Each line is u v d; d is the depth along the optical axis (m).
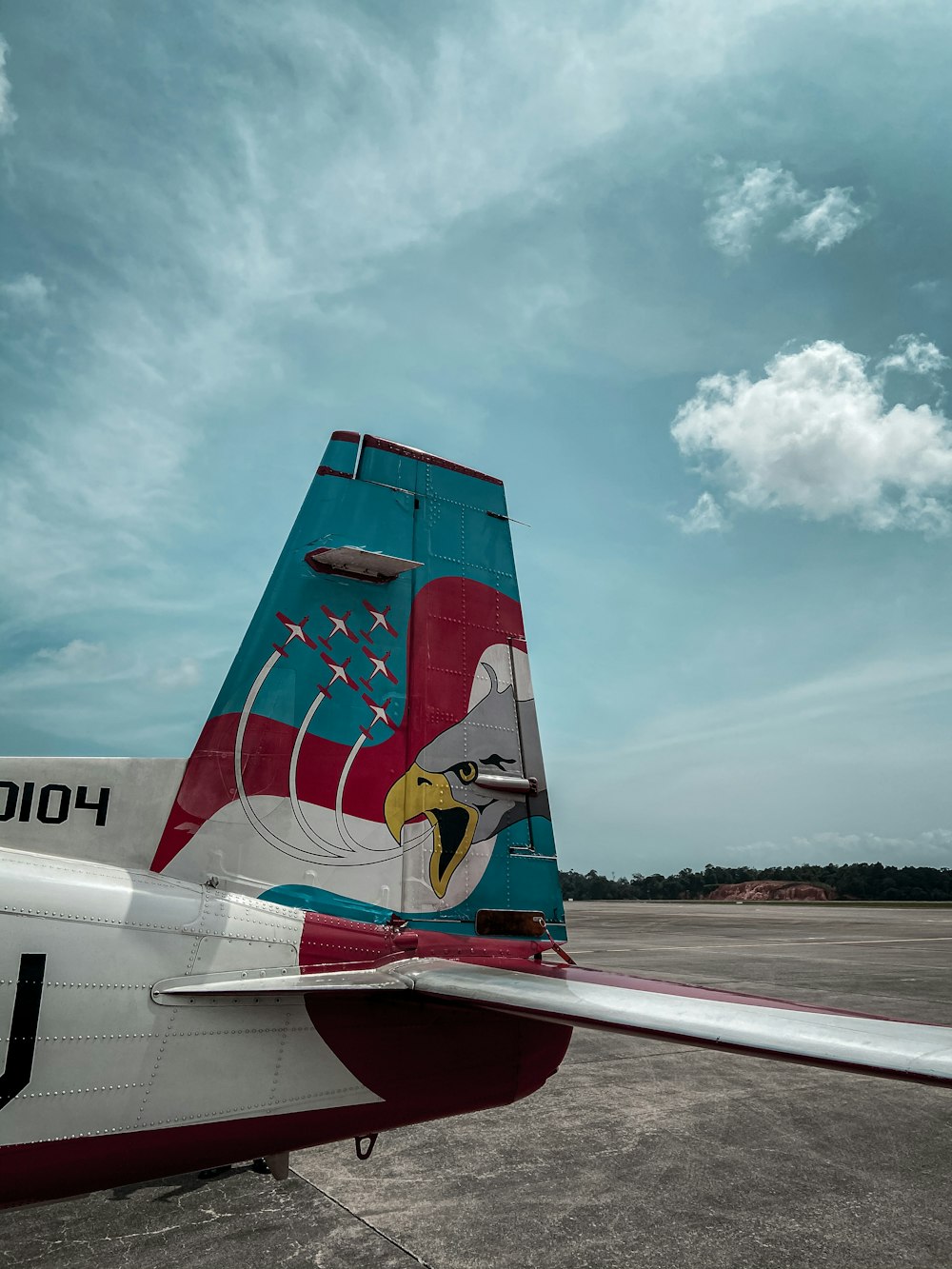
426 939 3.12
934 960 16.67
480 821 3.43
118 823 2.75
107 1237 3.68
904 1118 5.77
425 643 3.54
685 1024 2.18
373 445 3.68
